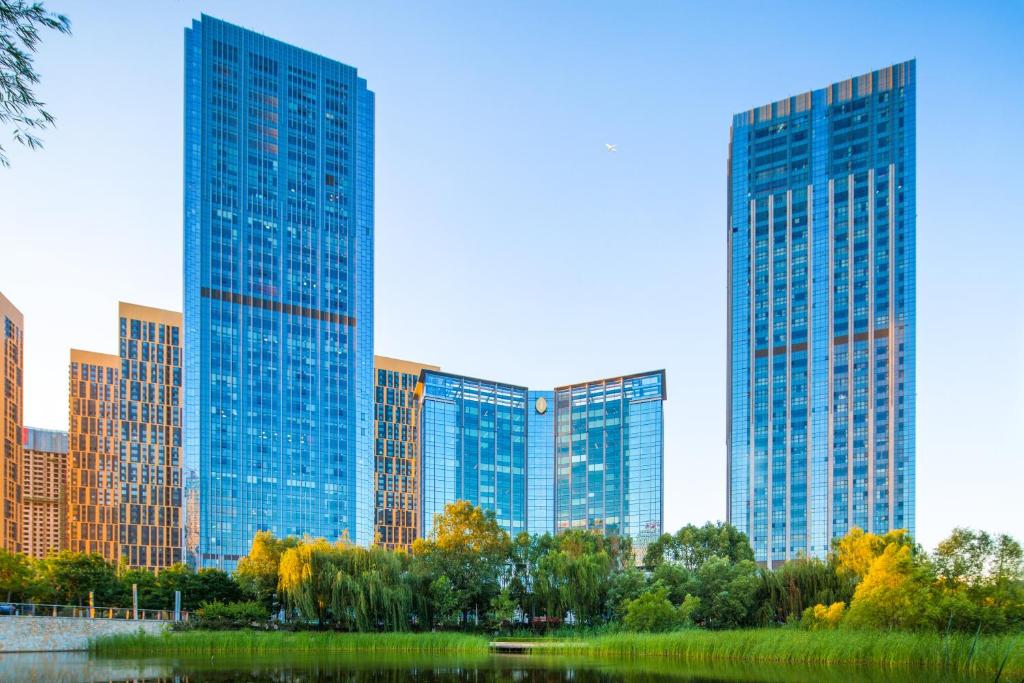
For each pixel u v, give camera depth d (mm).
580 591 120688
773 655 76625
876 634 74688
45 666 72312
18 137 23422
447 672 68438
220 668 70625
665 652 83750
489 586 123812
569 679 62969
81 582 132750
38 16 22906
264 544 141750
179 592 111562
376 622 114125
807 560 115875
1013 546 76875
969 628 73375
